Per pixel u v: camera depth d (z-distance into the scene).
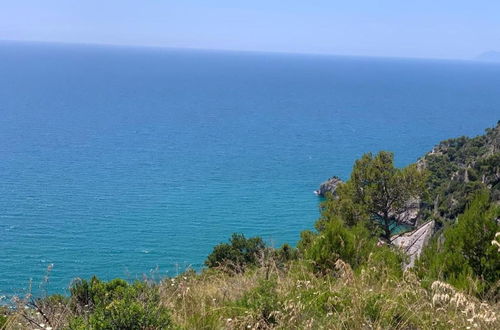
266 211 81.56
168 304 7.46
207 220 75.88
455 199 41.84
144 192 90.94
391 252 10.67
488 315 6.05
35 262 54.81
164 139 154.88
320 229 26.72
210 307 7.13
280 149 143.62
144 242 64.75
